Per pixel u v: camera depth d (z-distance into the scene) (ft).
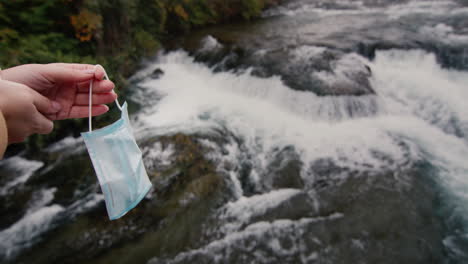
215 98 23.08
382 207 12.82
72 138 17.71
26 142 16.40
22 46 17.54
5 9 17.74
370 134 17.48
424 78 21.02
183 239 11.83
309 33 30.01
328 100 19.13
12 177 14.92
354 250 11.17
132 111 21.31
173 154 15.19
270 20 39.11
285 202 13.38
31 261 10.93
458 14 29.78
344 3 43.14
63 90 3.74
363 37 26.45
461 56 21.21
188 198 13.10
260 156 16.37
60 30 20.12
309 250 11.29
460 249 11.02
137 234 11.76
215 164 15.12
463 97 18.76
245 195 13.84
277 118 19.83
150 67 28.30
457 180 14.02
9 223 12.35
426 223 12.05
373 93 19.75
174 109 21.59
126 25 25.29
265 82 22.21
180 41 32.86
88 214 12.54
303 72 21.80
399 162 15.28
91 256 11.06
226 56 26.84
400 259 10.79
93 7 20.30
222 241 11.79
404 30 27.30
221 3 39.27
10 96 2.65
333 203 13.19
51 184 14.37
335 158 15.85
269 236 11.89
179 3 34.88
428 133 17.31
